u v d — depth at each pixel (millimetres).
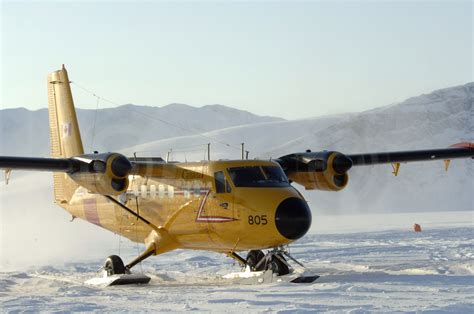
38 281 45000
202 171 41531
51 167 40250
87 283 42969
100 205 48219
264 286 37406
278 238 38562
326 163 43562
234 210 39812
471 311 27156
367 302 30031
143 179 44719
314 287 35469
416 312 27047
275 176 40812
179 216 42406
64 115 51781
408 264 47594
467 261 47844
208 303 31516
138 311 29766
